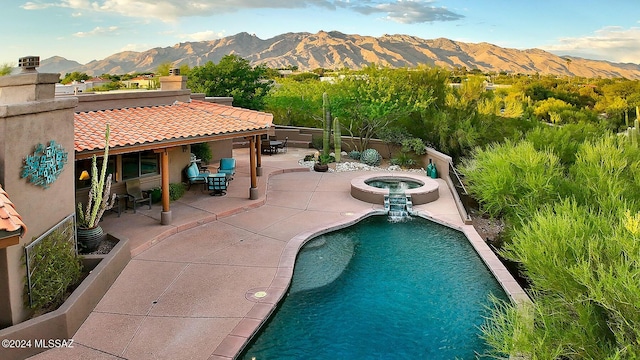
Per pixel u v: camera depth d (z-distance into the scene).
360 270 11.21
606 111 34.28
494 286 10.37
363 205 16.61
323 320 8.70
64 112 8.81
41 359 6.82
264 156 26.25
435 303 9.52
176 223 13.28
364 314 8.99
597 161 12.01
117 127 12.70
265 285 9.70
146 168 15.20
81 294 7.93
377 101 24.28
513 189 12.62
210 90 33.97
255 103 33.91
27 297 7.38
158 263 10.74
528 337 5.79
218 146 23.38
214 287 9.55
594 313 6.06
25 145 7.41
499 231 14.45
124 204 14.39
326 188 19.14
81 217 10.20
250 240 12.55
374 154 24.42
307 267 11.30
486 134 23.03
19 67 8.44
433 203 16.97
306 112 30.38
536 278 6.91
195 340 7.51
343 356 7.53
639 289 5.11
